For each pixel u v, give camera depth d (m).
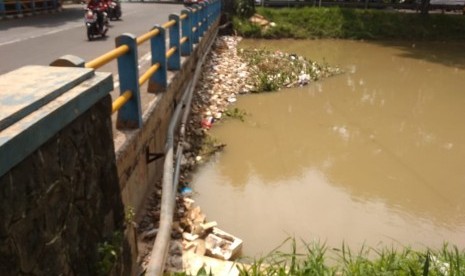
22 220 1.62
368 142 7.21
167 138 4.77
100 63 2.87
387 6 25.64
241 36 20.23
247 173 5.91
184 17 7.68
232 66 12.27
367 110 9.02
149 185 4.49
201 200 5.09
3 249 1.51
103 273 2.34
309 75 11.55
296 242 4.32
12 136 1.51
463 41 21.42
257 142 7.02
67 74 2.20
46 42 10.30
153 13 20.73
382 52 17.52
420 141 7.30
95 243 2.34
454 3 27.59
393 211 5.02
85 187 2.19
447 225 4.76
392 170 6.13
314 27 21.52
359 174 6.00
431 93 10.66
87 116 2.19
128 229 3.08
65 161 1.96
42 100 1.80
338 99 9.77
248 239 4.34
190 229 4.18
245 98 9.51
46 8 19.41
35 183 1.71
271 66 11.86
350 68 13.48
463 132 7.79
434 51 18.06
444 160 6.53
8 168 1.49
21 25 14.11
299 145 7.00
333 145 7.04
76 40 10.79
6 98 1.77
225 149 6.68
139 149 3.89
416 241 4.42
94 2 11.09
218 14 18.81
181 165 5.70
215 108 8.39
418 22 22.14
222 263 3.66
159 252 2.83
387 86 11.26
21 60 7.85
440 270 3.23
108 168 2.52
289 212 4.92
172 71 6.56
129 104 3.79
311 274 3.19
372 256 4.11
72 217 2.05
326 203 5.16
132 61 3.65
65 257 1.99
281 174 5.94
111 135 2.55
